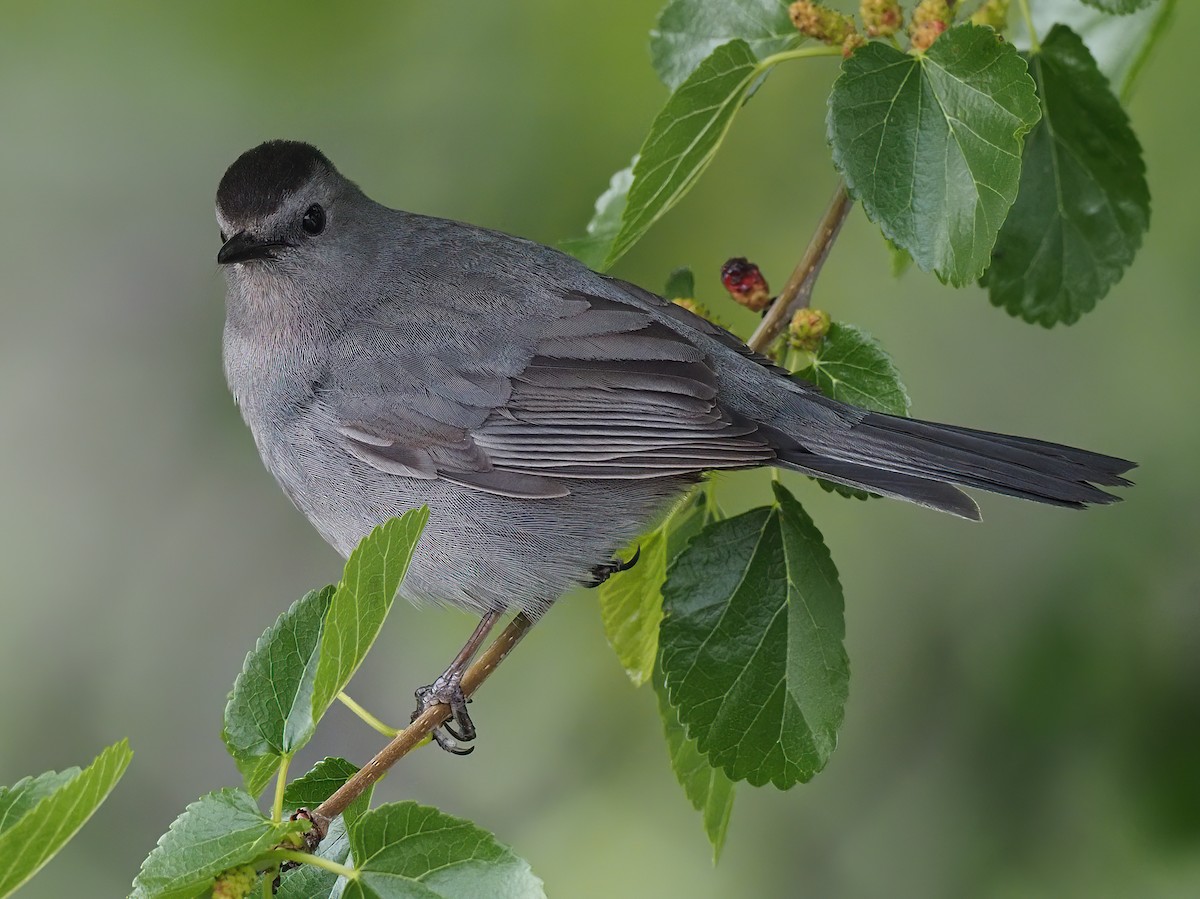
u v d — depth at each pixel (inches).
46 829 215.2
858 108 295.6
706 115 318.0
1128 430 437.1
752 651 308.2
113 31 450.6
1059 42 345.4
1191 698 408.2
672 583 311.4
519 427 365.1
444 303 378.6
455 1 454.0
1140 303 441.1
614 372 361.1
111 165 528.1
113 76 461.7
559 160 461.4
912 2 450.0
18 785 229.9
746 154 470.9
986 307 458.9
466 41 458.9
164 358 558.3
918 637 438.9
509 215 463.5
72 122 503.8
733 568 312.5
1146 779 405.4
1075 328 450.0
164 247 546.3
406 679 506.9
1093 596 420.2
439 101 467.8
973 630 434.3
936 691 435.5
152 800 507.2
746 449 339.9
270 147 385.7
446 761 477.7
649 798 453.1
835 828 434.9
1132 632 415.8
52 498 543.8
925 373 460.8
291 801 285.1
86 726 517.7
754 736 304.8
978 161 290.0
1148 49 377.1
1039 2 384.2
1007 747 422.3
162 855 234.5
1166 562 419.5
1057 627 420.8
